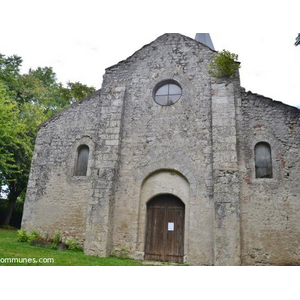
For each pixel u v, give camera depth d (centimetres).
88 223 1034
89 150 1195
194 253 955
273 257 920
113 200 1065
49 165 1221
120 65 1237
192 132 1083
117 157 1098
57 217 1148
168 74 1177
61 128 1260
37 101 2541
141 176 1080
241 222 959
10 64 2470
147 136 1119
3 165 1788
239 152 1029
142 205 1065
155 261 1002
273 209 959
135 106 1167
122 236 1038
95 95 1260
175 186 1056
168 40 1226
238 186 961
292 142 1010
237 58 1098
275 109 1053
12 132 1702
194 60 1171
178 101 1134
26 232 1162
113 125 1141
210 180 1013
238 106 1077
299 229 931
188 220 1009
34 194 1202
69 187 1171
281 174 987
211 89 1101
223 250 911
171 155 1076
